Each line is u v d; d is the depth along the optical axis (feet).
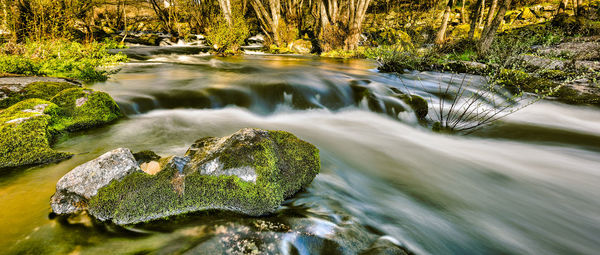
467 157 13.16
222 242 5.84
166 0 79.05
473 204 9.16
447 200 9.33
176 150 11.35
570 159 13.00
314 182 9.08
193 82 22.66
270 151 8.01
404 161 12.50
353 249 6.01
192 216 6.61
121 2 97.66
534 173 11.59
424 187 10.18
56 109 12.80
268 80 23.31
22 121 10.25
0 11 33.42
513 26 78.54
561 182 10.80
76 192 6.64
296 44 64.44
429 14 81.51
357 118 19.03
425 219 8.11
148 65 32.65
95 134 12.88
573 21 57.36
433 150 13.93
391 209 8.45
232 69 31.12
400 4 103.86
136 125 14.55
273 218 6.77
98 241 5.79
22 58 21.80
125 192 6.59
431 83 27.55
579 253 7.08
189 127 14.90
